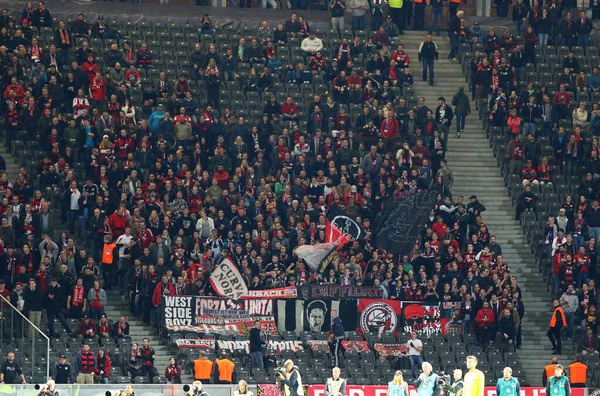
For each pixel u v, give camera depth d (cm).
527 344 15650
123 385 11569
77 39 18975
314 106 17725
